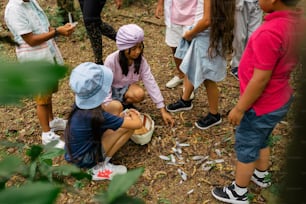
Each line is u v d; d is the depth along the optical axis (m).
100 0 3.47
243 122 1.99
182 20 2.98
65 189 0.51
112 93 2.99
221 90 3.41
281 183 0.53
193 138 2.91
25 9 2.32
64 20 4.48
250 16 3.21
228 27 2.44
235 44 3.32
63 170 0.54
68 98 3.40
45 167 0.53
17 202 0.29
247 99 1.82
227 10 2.37
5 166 0.38
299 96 0.49
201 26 2.48
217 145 2.83
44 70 0.28
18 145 0.70
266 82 1.76
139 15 4.72
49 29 2.56
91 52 4.11
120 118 2.41
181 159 2.74
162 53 4.01
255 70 1.74
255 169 2.39
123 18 4.69
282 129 2.75
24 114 3.22
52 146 0.66
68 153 2.46
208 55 2.59
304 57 0.48
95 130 2.34
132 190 2.51
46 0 5.03
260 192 2.40
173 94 3.40
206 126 2.96
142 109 3.23
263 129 1.96
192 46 2.63
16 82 0.28
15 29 2.31
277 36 1.61
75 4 4.50
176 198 2.46
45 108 2.71
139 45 2.70
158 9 3.30
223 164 2.68
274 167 2.51
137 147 2.86
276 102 1.85
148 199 2.46
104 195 0.37
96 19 3.54
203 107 3.21
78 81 2.18
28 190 0.30
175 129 2.99
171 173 2.64
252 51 1.79
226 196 2.36
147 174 2.63
